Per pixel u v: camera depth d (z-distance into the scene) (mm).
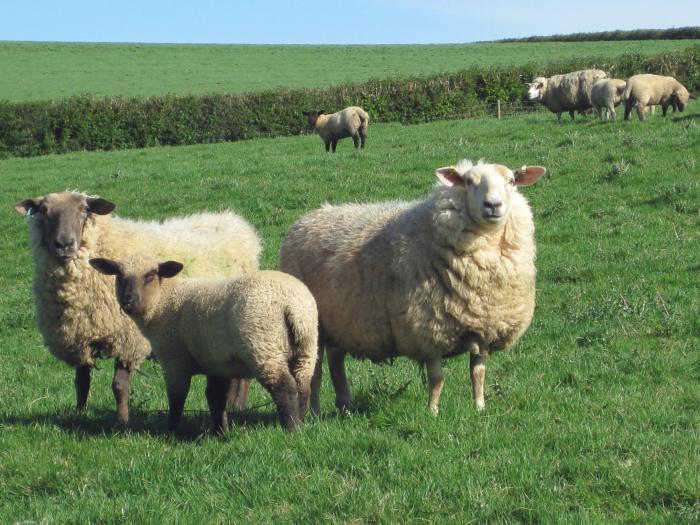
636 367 8734
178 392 7570
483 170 7152
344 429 6871
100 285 8750
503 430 6680
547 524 5000
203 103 44594
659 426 6727
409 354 7617
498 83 44406
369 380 9203
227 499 5672
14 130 43125
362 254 7805
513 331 7516
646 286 11727
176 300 7410
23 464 6742
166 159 33469
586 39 92312
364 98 44812
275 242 16375
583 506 5238
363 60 76875
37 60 77250
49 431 7738
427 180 19172
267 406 8844
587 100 30906
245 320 6785
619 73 44500
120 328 8797
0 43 90250
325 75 66188
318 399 8414
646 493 5312
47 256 8688
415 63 72188
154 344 7574
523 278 7332
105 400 9648
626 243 13867
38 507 5816
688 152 18094
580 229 14914
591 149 19531
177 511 5484
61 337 8828
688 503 5137
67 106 43656
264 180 21344
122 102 44625
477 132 29062
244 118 44406
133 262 7496
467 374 9172
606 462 5789
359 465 6016
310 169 21969
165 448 7008
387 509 5301
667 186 16094
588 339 9953
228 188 20750
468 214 7188
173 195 20766
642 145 19125
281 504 5547
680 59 43438
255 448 6418
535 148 20609
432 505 5340
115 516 5512
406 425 6898
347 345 8078
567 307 11438
